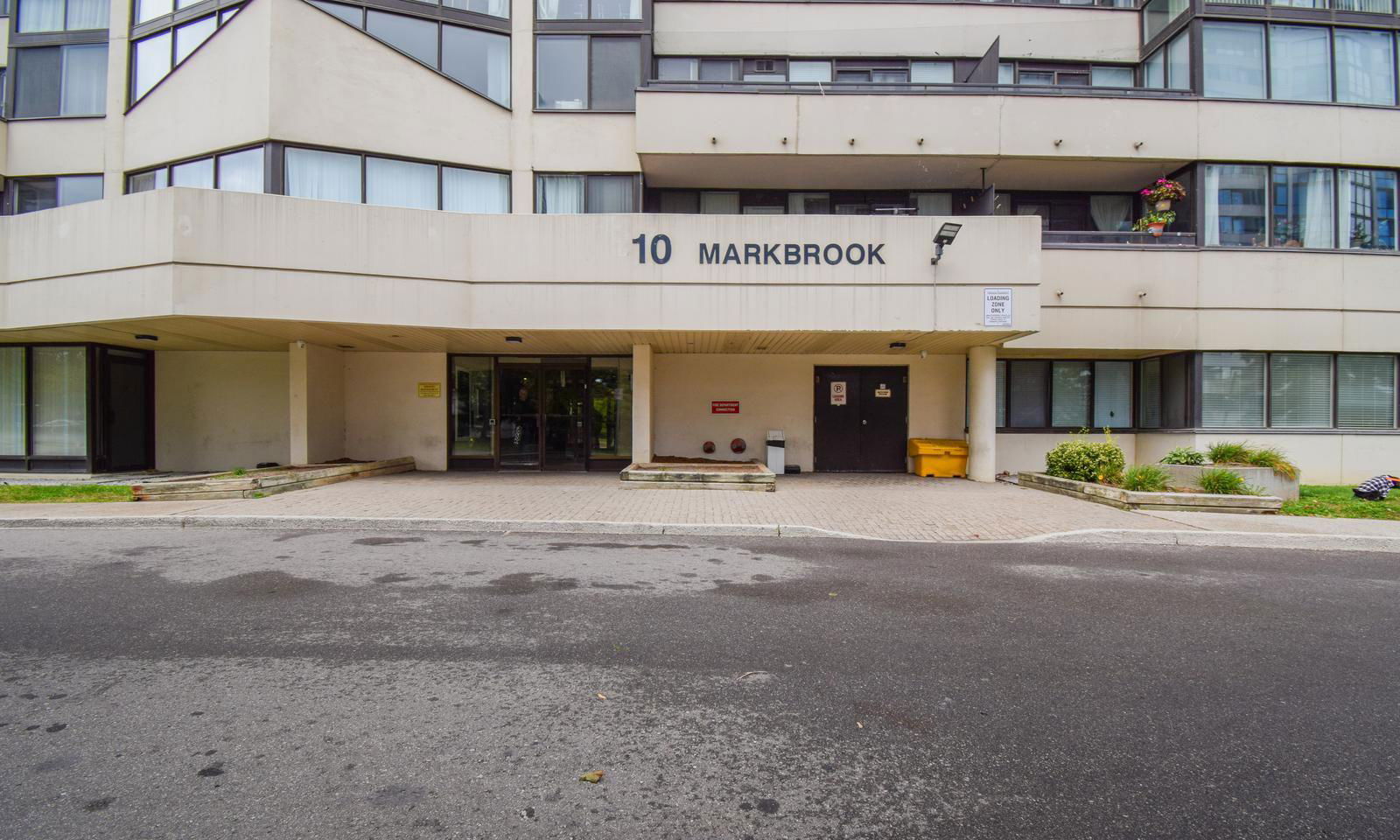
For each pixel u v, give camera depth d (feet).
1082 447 40.83
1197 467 37.93
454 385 50.62
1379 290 47.26
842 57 52.11
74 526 28.30
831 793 9.26
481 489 38.24
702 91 45.24
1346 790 9.46
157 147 44.86
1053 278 46.70
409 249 37.99
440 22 45.78
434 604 17.70
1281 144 46.80
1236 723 11.51
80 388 45.14
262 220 35.53
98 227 36.47
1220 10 46.88
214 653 14.17
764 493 38.52
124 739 10.48
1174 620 17.03
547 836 8.21
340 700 11.97
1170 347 46.65
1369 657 14.66
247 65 40.24
